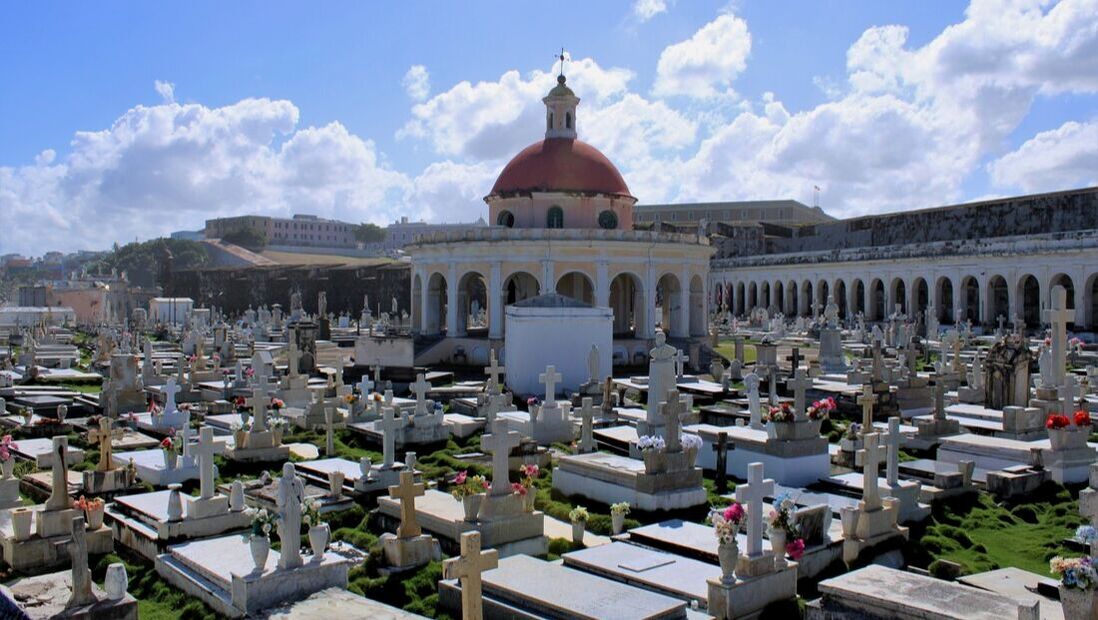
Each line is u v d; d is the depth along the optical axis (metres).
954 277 93.62
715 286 137.50
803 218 199.62
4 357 56.44
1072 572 12.43
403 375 47.88
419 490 16.56
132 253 188.00
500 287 59.25
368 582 15.54
